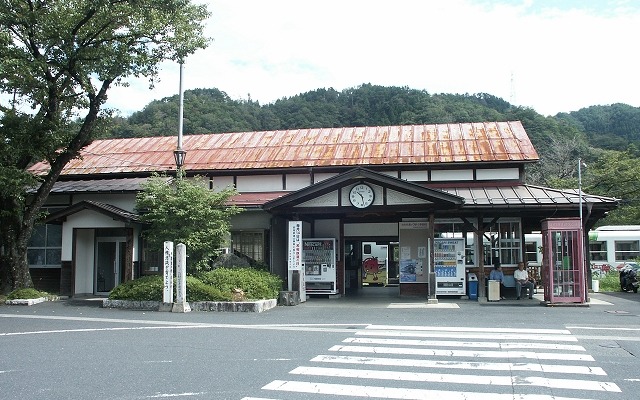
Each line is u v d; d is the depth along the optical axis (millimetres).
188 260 16484
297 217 17422
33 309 15188
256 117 48844
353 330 10922
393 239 20266
